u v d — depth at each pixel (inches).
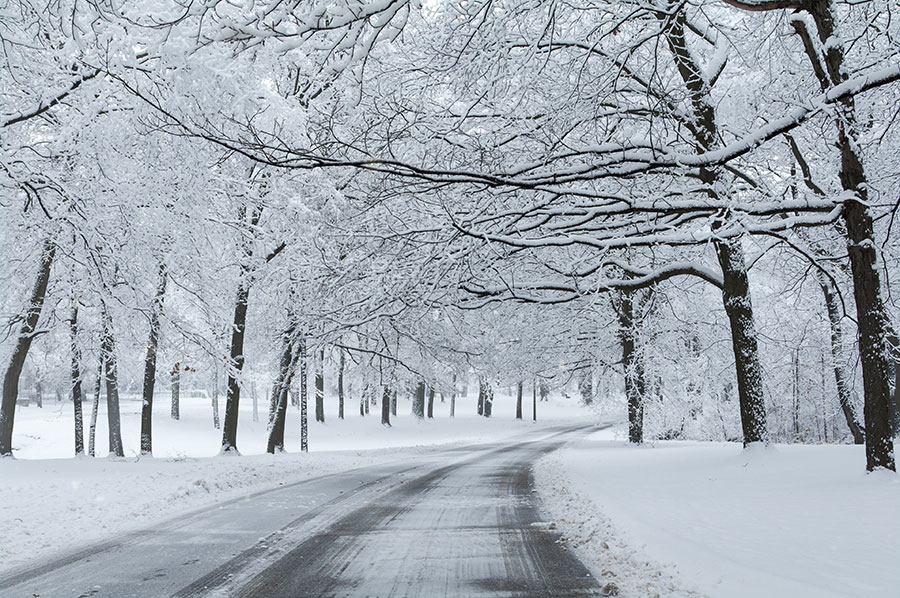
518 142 522.3
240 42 329.7
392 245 545.6
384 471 713.6
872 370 415.5
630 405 1033.5
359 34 311.6
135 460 795.4
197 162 561.6
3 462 682.8
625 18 374.3
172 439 1755.7
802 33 468.4
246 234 798.5
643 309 1031.6
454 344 904.9
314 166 323.6
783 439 1270.9
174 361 1000.2
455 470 714.8
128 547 303.3
